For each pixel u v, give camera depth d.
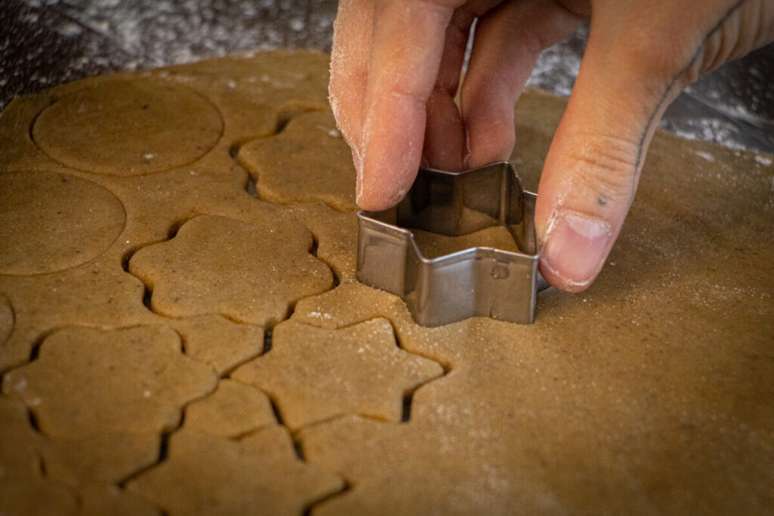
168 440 0.31
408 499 0.30
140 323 0.34
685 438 0.32
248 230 0.37
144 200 0.38
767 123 0.45
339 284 0.36
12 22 0.46
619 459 0.32
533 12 0.39
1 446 0.30
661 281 0.37
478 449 0.32
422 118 0.35
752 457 0.32
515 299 0.35
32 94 0.42
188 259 0.36
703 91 0.46
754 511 0.31
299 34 0.48
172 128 0.41
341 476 0.31
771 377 0.34
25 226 0.37
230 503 0.30
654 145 0.42
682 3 0.32
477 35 0.39
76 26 0.47
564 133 0.33
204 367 0.33
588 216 0.33
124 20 0.48
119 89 0.43
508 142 0.38
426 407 0.33
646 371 0.34
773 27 0.34
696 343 0.35
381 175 0.35
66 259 0.36
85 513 0.29
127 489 0.30
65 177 0.39
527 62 0.39
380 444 0.32
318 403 0.32
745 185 0.41
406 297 0.35
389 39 0.34
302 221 0.38
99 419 0.31
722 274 0.37
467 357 0.34
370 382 0.33
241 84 0.44
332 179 0.40
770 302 0.36
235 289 0.35
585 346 0.35
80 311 0.34
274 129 0.42
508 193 0.37
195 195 0.39
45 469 0.30
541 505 0.31
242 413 0.32
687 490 0.31
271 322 0.35
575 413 0.33
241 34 0.48
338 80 0.37
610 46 0.33
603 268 0.37
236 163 0.40
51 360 0.33
